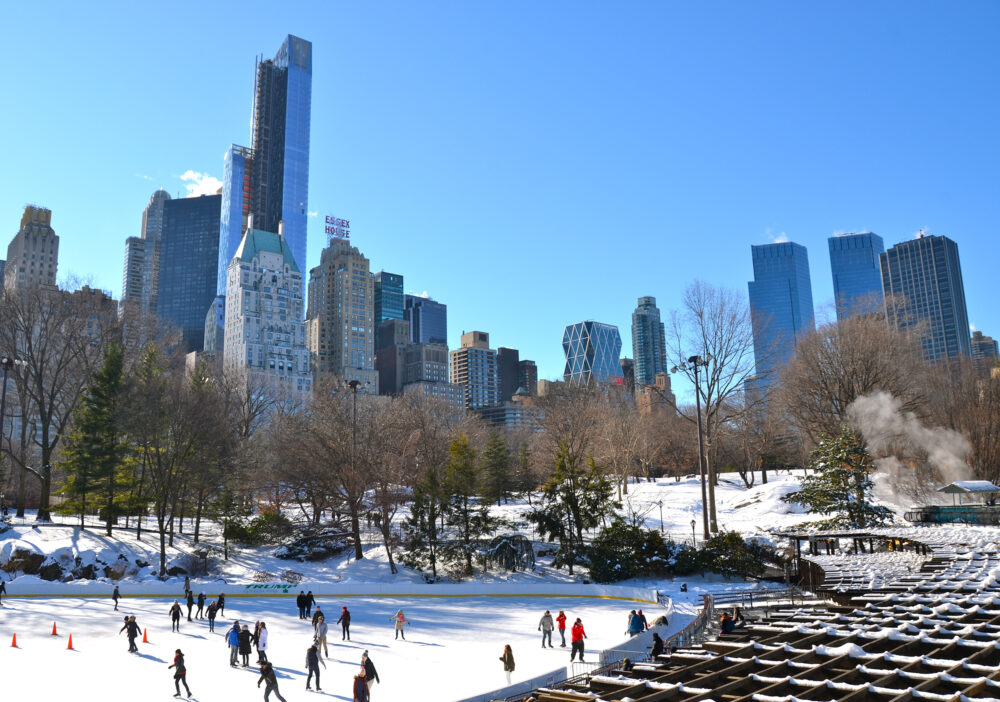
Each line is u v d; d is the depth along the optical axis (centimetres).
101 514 6900
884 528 5322
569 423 10206
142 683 2747
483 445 10906
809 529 5897
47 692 2631
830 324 8038
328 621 4297
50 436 10438
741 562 5509
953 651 1892
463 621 4272
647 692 1667
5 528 6169
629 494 8962
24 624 4044
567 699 1598
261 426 10394
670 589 5122
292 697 2547
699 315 7262
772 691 1617
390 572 6141
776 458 11350
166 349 8806
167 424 6550
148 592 5341
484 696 2462
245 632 3052
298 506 9044
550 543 6619
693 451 11206
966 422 7644
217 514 7281
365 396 10662
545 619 3466
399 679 2805
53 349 7400
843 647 1869
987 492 5681
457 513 6469
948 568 3347
